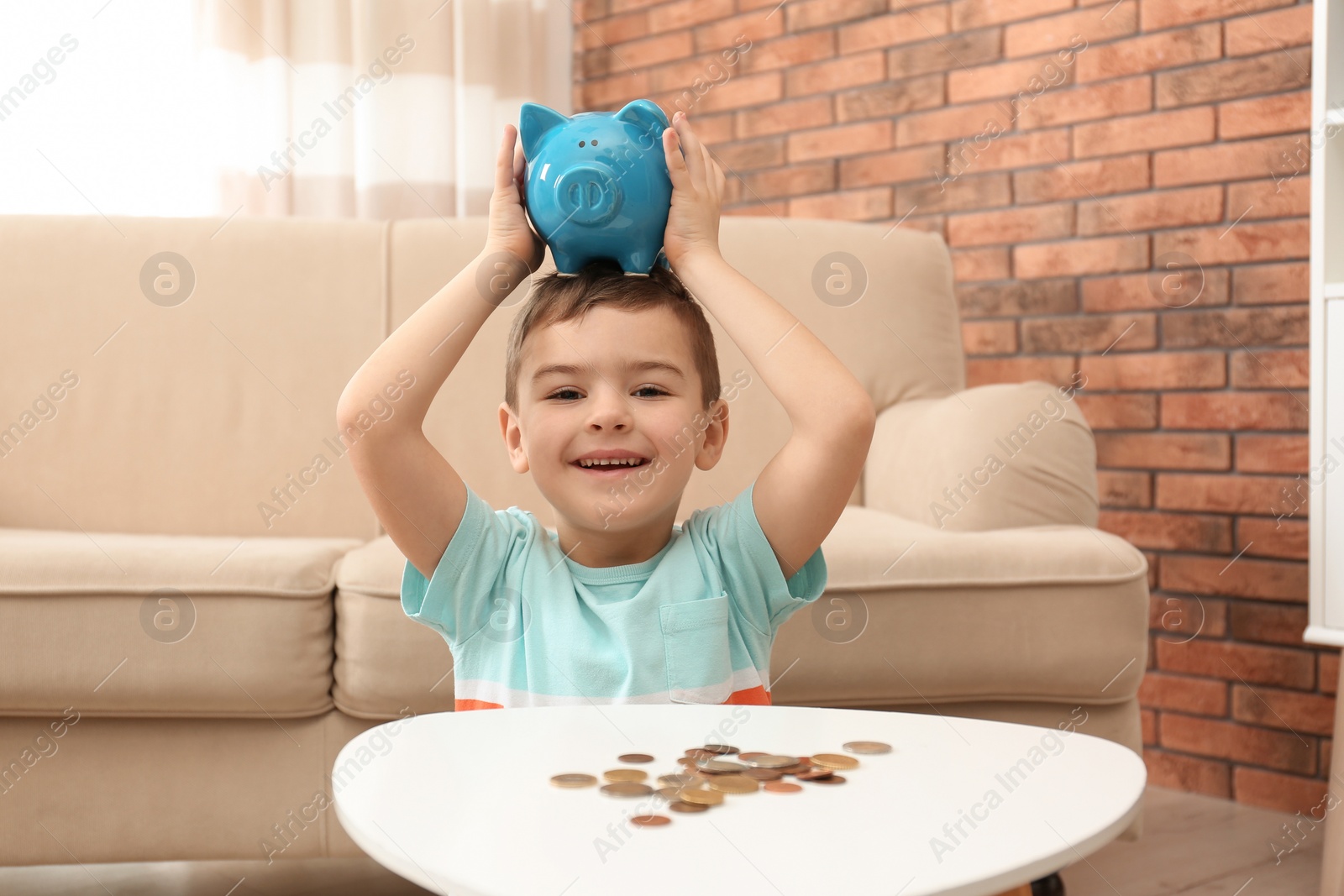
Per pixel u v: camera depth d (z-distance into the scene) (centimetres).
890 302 190
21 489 171
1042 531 138
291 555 126
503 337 180
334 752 126
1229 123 188
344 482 176
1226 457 189
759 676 95
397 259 184
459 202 257
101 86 213
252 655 121
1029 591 129
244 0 227
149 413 175
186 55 223
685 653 91
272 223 186
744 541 94
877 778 65
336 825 125
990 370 219
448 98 248
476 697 94
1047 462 146
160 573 121
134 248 180
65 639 119
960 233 222
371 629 123
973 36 219
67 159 210
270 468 176
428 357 92
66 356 176
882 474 172
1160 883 146
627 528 93
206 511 174
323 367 180
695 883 51
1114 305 202
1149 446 198
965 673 129
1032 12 211
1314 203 145
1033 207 212
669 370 93
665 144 95
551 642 92
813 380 90
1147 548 199
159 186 220
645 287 94
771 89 249
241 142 228
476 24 256
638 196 93
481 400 178
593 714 79
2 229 180
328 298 182
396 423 91
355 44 240
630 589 94
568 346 91
